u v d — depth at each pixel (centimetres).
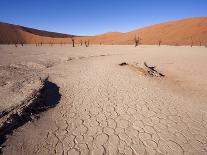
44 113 557
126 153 389
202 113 584
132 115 562
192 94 775
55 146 408
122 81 966
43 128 475
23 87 700
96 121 522
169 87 880
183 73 1224
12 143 409
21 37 10819
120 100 689
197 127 495
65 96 724
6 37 10194
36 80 823
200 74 1190
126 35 10138
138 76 1088
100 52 2938
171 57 2131
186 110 605
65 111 584
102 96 731
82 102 664
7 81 828
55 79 988
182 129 483
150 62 1694
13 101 559
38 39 10944
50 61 1698
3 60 1734
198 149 404
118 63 1557
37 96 611
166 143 422
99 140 432
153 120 531
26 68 1316
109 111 590
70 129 477
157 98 716
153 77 1082
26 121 495
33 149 395
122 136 448
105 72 1186
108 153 388
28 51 3186
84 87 848
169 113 580
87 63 1580
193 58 2045
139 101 681
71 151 394
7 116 471
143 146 411
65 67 1383
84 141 427
